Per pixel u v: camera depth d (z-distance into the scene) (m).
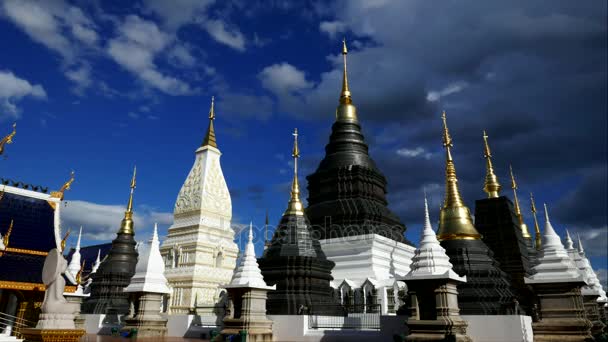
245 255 30.28
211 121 68.88
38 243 40.94
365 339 26.66
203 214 60.84
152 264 35.59
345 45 59.88
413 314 23.30
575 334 22.45
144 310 34.31
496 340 23.11
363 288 40.84
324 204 50.44
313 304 32.31
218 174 65.69
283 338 29.30
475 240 30.86
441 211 32.31
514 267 41.16
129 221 52.31
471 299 28.12
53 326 23.94
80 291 41.34
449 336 21.19
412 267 23.89
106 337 34.41
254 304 28.88
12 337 29.62
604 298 43.66
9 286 36.03
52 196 44.78
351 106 56.50
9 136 42.50
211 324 33.62
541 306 23.81
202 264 57.56
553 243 24.94
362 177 50.44
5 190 42.00
